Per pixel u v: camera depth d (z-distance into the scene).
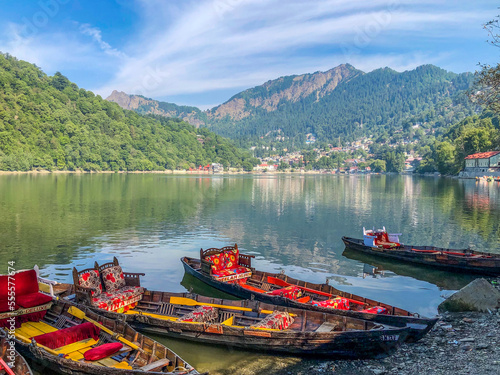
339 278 19.20
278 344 10.64
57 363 9.05
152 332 11.97
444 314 14.18
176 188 85.25
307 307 12.55
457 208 48.16
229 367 10.25
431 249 23.30
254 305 12.27
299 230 32.56
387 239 25.17
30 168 159.00
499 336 11.64
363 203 54.69
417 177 178.00
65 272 19.12
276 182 130.25
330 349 10.42
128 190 74.56
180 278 18.48
